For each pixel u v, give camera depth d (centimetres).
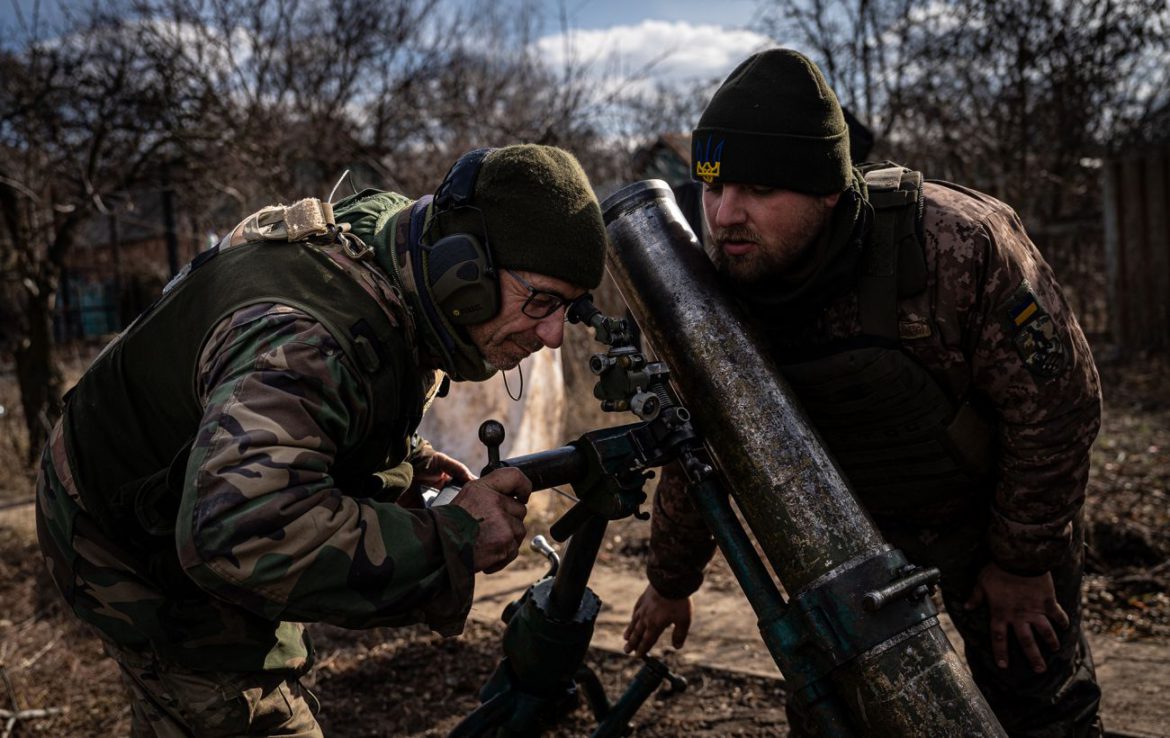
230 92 813
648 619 214
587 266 141
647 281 175
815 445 157
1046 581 176
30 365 718
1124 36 958
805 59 157
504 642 176
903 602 144
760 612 153
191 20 783
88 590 152
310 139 878
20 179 716
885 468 180
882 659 141
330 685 314
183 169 810
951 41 998
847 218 159
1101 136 1062
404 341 142
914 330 163
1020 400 163
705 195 169
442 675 315
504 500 142
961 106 1016
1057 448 164
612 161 943
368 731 284
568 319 154
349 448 136
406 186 877
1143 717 246
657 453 156
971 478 178
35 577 441
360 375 133
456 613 134
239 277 136
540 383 492
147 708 161
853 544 149
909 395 166
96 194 708
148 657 155
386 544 128
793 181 154
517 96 946
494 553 139
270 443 120
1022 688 183
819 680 148
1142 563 365
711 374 163
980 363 164
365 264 142
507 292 141
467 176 142
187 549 118
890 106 1001
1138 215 829
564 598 166
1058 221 905
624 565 414
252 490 117
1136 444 548
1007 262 160
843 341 167
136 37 740
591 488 153
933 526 190
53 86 702
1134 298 836
